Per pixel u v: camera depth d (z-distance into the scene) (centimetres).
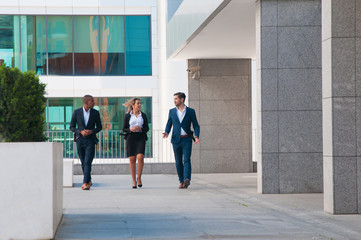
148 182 1402
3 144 574
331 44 766
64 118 2819
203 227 668
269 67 1061
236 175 1616
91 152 1196
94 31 2845
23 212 575
